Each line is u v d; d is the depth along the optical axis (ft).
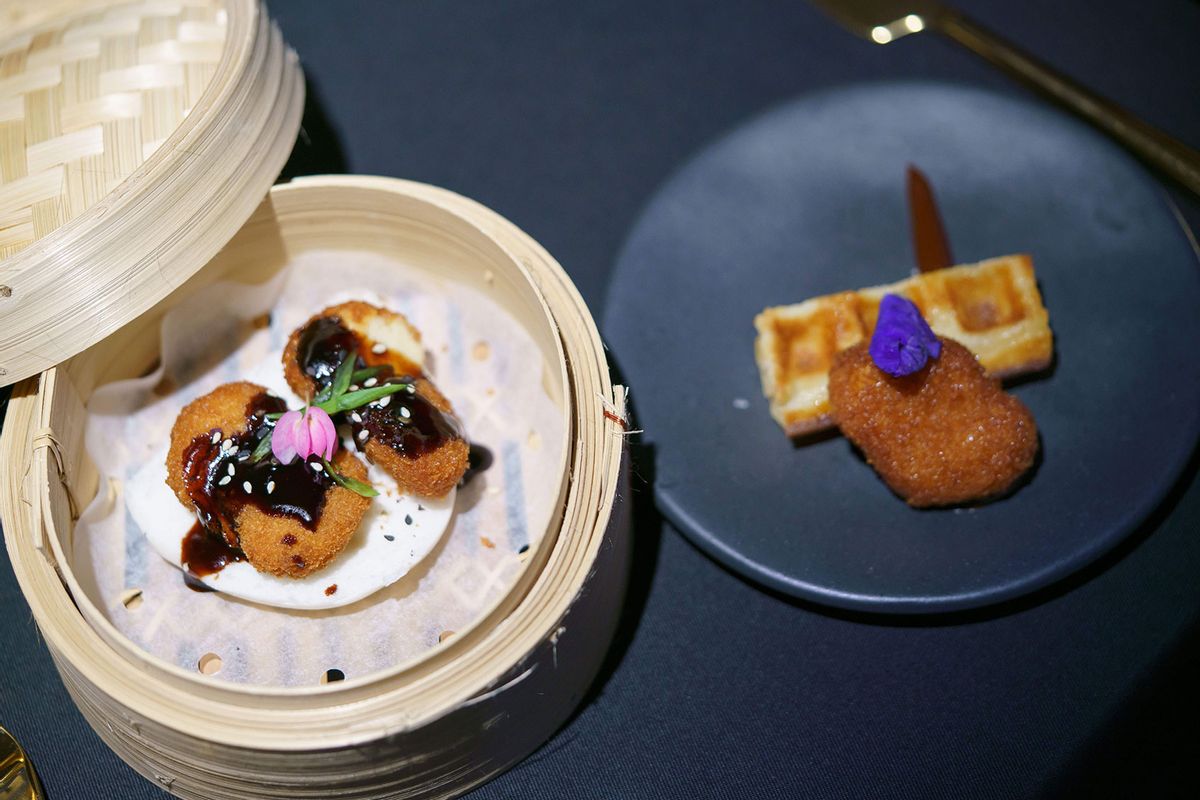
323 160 1.76
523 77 1.84
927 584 1.40
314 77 1.83
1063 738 1.37
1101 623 1.42
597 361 1.32
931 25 1.82
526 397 1.47
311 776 1.22
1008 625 1.43
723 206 1.63
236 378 1.51
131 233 1.29
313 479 1.33
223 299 1.48
